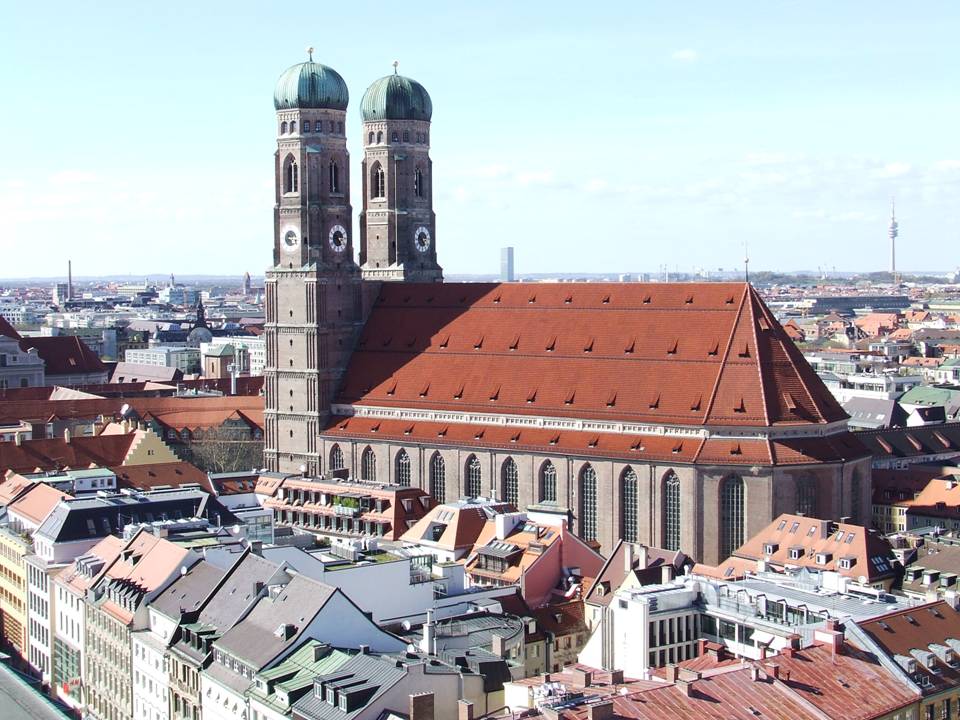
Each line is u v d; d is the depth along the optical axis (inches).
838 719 4675.2
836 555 7431.1
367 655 5290.4
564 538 7701.8
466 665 5482.3
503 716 4571.9
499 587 7249.0
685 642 5949.8
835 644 5044.3
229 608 6028.5
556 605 6978.4
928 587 6865.2
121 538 7342.5
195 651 5861.2
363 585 6427.2
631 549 7342.5
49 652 7603.4
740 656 5556.1
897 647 5162.4
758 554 7775.6
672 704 4562.0
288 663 5408.5
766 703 4670.3
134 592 6565.0
